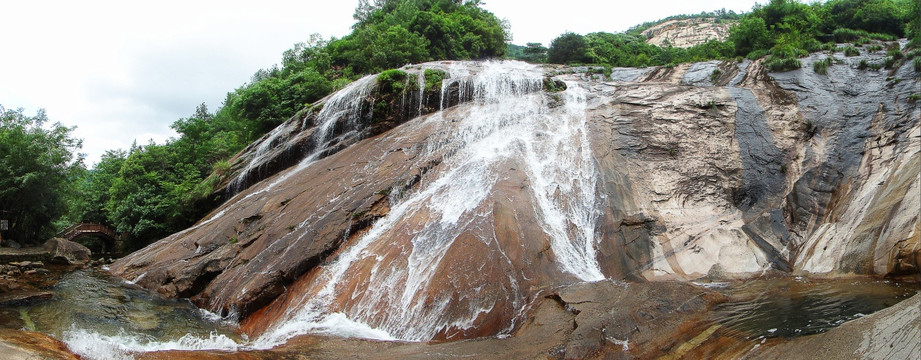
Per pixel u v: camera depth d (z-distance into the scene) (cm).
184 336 1094
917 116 1405
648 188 1460
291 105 3334
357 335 1023
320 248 1332
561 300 1024
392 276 1168
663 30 10669
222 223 1778
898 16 3158
